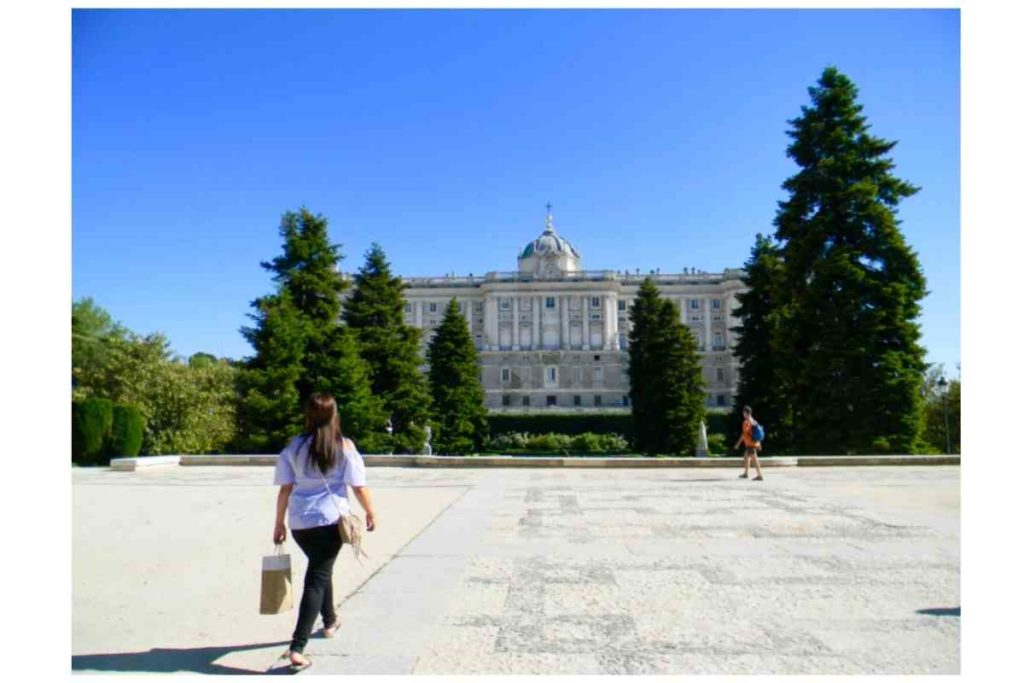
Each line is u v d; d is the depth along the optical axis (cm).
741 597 791
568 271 12762
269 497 1864
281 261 4309
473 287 12812
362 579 884
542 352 11794
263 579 616
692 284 12544
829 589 822
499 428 8506
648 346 5822
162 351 4275
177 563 1027
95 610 780
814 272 3406
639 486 1980
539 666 591
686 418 5672
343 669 589
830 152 3488
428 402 5188
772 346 3688
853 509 1469
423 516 1416
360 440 4297
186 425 3966
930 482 2052
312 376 4209
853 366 3275
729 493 1777
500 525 1288
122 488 2103
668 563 959
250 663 609
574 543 1107
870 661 600
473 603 774
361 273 5178
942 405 4834
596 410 10762
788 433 4056
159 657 625
